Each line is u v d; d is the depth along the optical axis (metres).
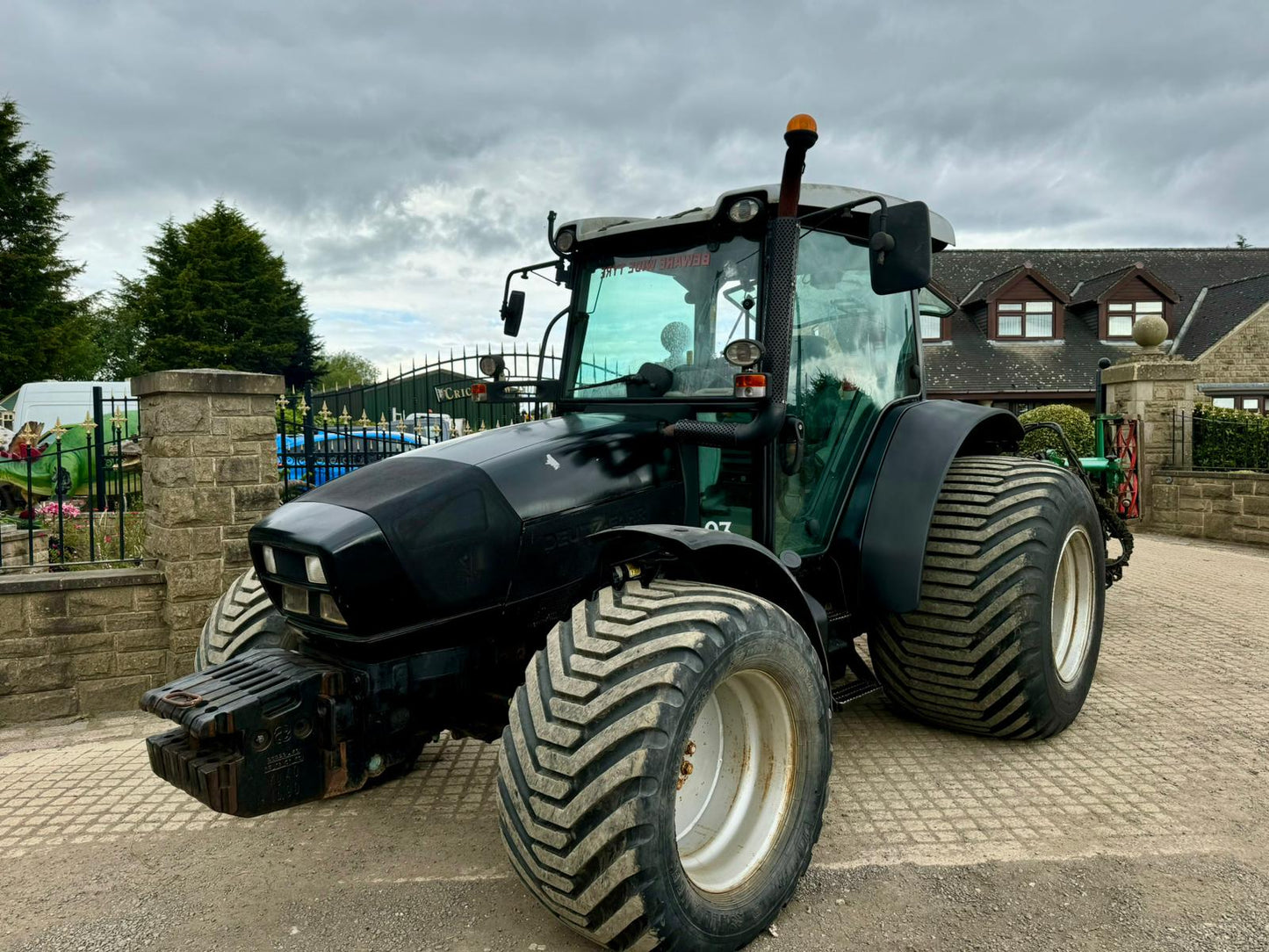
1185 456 10.19
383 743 2.62
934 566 3.54
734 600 2.40
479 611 2.66
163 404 4.68
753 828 2.51
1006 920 2.48
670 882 2.08
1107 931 2.41
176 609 4.74
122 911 2.66
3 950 2.46
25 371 29.02
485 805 3.37
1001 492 3.60
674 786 2.09
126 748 4.16
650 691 2.11
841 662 3.49
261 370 41.91
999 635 3.44
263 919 2.60
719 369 3.18
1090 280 25.14
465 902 2.66
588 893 2.06
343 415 6.70
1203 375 22.75
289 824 3.24
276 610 3.13
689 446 3.20
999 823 3.06
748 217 2.98
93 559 5.19
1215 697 4.35
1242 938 2.36
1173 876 2.69
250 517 4.88
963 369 22.39
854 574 3.49
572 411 3.57
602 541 2.66
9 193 29.86
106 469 6.51
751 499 3.17
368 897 2.71
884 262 2.90
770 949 2.37
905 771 3.51
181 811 3.39
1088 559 3.98
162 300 40.31
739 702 2.56
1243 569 7.85
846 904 2.58
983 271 26.03
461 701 2.81
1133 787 3.33
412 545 2.51
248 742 2.36
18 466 10.57
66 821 3.32
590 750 2.05
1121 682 4.62
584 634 2.28
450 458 2.82
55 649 4.66
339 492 2.71
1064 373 22.20
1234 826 3.00
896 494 3.51
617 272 3.49
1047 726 3.64
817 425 3.41
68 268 30.69
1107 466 7.15
